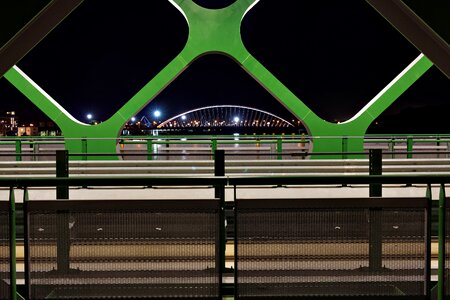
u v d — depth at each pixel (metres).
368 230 3.88
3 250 3.78
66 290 3.88
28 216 3.79
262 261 3.87
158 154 8.48
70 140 13.98
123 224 3.87
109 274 3.89
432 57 3.90
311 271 3.89
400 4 3.59
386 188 9.08
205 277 3.89
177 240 3.87
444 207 3.76
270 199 3.80
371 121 14.12
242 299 3.86
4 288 3.81
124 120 14.12
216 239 3.86
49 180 3.61
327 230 3.87
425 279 3.86
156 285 3.90
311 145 14.27
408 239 3.89
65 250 3.87
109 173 11.17
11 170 11.02
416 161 11.83
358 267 3.90
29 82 14.04
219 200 3.82
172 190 8.91
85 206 3.78
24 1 3.49
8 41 3.52
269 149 15.13
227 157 14.55
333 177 3.66
